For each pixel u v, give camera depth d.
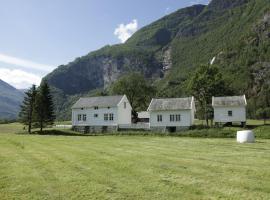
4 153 23.73
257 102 125.31
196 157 21.05
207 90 90.19
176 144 31.30
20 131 72.25
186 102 63.31
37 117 69.06
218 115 63.62
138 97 88.62
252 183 13.61
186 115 62.12
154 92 91.50
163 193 12.31
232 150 25.69
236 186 13.17
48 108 70.25
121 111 69.62
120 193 12.42
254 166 17.53
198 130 55.03
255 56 159.88
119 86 88.50
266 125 58.72
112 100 70.06
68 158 20.91
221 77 92.50
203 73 91.38
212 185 13.38
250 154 22.88
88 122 70.81
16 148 27.19
